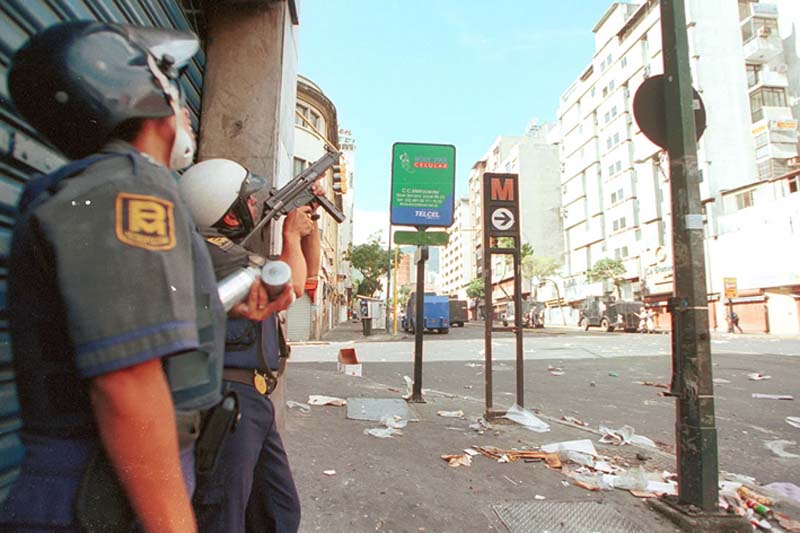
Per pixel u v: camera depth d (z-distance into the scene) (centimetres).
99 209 75
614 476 363
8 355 134
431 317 3120
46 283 76
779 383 899
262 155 342
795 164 3828
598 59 5894
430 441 454
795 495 352
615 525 284
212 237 156
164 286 76
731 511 299
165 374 82
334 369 1043
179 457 82
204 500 145
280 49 355
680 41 321
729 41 4556
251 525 180
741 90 4475
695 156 311
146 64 95
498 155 9375
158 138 98
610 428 556
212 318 95
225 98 346
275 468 181
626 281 5125
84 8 180
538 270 6994
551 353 1502
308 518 281
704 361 298
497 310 7244
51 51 86
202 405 89
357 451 411
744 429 562
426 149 696
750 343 1992
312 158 2402
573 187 6588
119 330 71
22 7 141
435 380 928
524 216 7825
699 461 292
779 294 3222
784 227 3186
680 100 315
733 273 3597
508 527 279
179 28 301
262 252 314
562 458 412
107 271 72
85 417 78
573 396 768
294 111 416
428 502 311
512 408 562
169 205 84
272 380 170
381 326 4553
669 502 304
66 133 89
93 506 75
